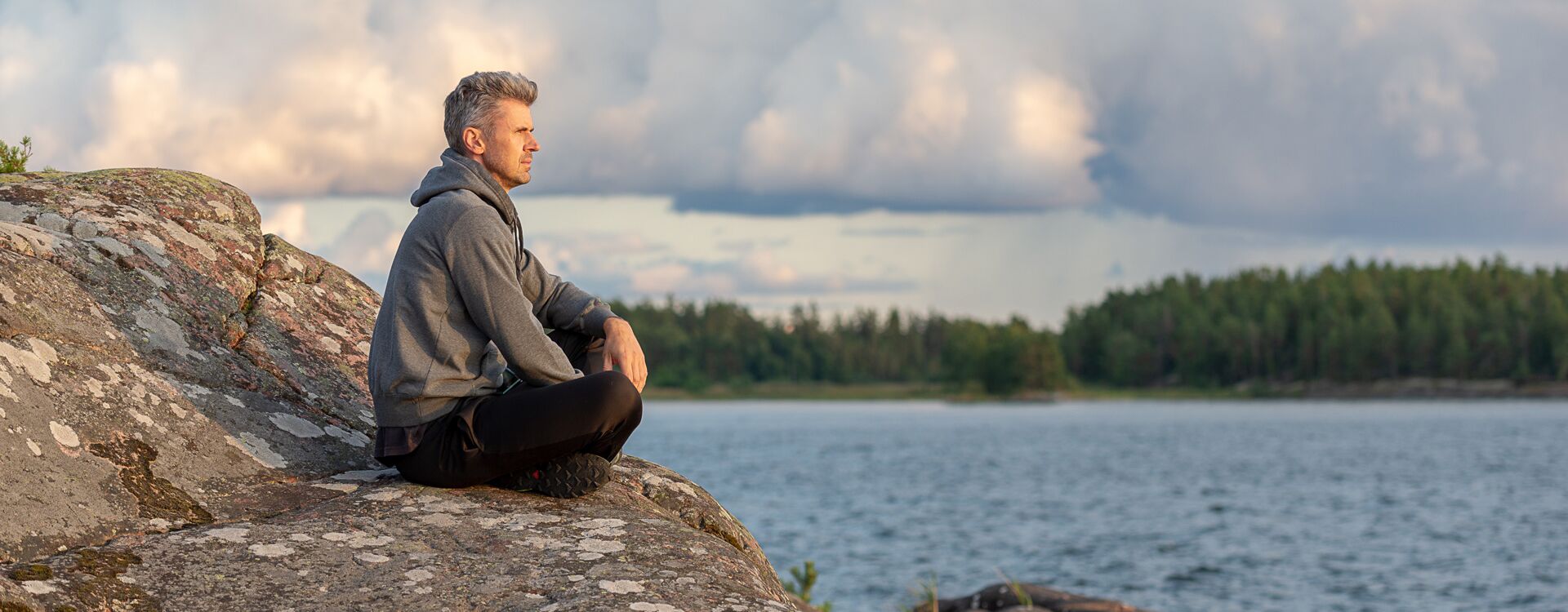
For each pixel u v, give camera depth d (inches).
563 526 140.3
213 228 201.5
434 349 144.3
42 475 126.7
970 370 7829.7
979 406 6737.2
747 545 165.6
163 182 205.0
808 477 1966.0
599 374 147.7
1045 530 1233.4
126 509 129.8
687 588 125.0
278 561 124.1
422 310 143.4
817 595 819.4
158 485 136.9
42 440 131.8
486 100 148.0
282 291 199.2
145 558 120.7
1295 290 7632.9
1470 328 6550.2
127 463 137.7
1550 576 904.9
